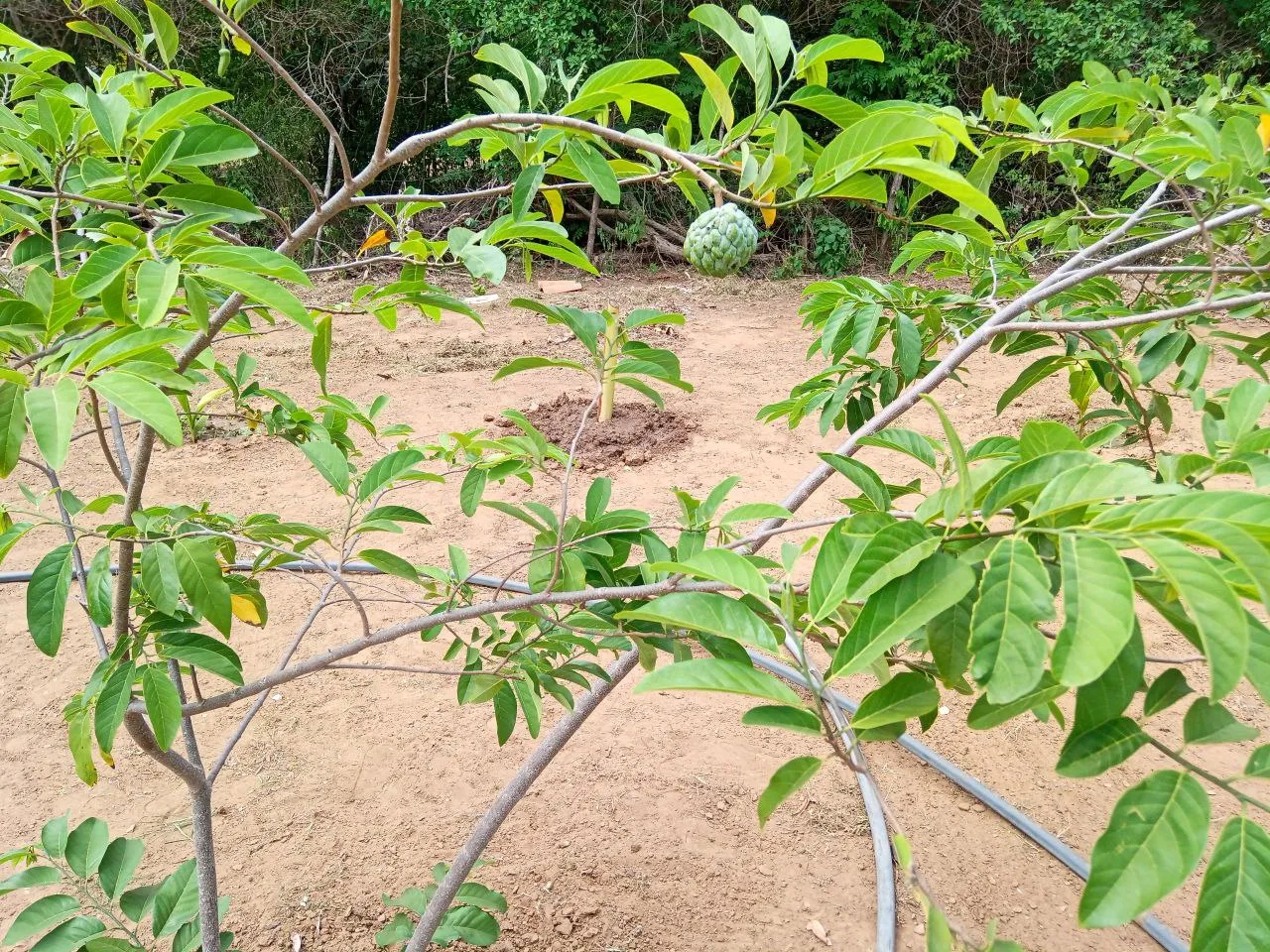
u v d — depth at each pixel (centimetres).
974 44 1308
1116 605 74
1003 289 269
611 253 1405
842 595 95
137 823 311
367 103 1337
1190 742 87
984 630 80
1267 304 208
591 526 176
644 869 294
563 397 738
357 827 311
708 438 662
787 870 295
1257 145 172
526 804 320
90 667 393
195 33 1102
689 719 367
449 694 381
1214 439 148
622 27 1258
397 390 773
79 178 165
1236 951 71
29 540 483
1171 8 1340
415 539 500
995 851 302
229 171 1184
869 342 238
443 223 1328
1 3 1005
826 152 112
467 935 232
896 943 267
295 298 107
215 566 159
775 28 133
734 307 1130
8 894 280
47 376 112
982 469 102
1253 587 76
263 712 366
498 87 155
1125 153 220
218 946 204
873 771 338
